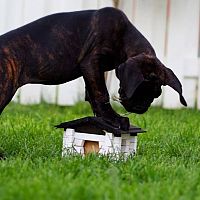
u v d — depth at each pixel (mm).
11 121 8930
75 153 6652
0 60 6434
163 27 11516
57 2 11406
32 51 6531
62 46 6551
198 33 11586
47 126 8758
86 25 6586
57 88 11586
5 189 5137
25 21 11406
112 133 6551
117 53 6594
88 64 6531
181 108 11570
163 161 6656
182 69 11586
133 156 6676
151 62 6352
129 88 6203
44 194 4992
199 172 6109
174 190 5395
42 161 6473
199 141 8047
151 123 9305
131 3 11500
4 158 6738
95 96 6574
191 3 11539
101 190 5172
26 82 6539
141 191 5293
